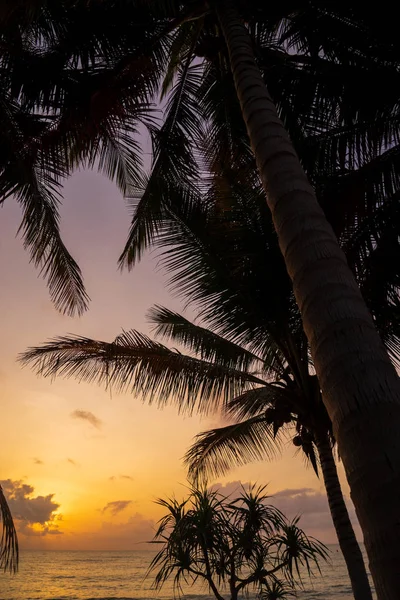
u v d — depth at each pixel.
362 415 2.10
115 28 6.66
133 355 8.88
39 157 7.18
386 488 1.92
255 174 7.67
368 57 6.82
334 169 7.08
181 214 7.60
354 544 7.34
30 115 6.94
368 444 2.04
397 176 6.96
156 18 6.73
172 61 8.16
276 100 7.11
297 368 7.78
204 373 8.65
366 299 7.38
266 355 8.74
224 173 7.80
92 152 7.52
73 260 8.49
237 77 4.38
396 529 1.84
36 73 6.67
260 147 3.56
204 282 7.64
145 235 8.12
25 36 6.96
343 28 6.64
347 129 7.00
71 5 6.40
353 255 7.47
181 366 8.72
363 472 2.01
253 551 5.29
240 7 5.80
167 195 7.71
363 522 1.98
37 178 7.87
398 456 1.96
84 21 6.57
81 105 6.66
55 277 8.42
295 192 3.09
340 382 2.24
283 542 5.42
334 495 7.51
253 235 7.30
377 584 1.85
